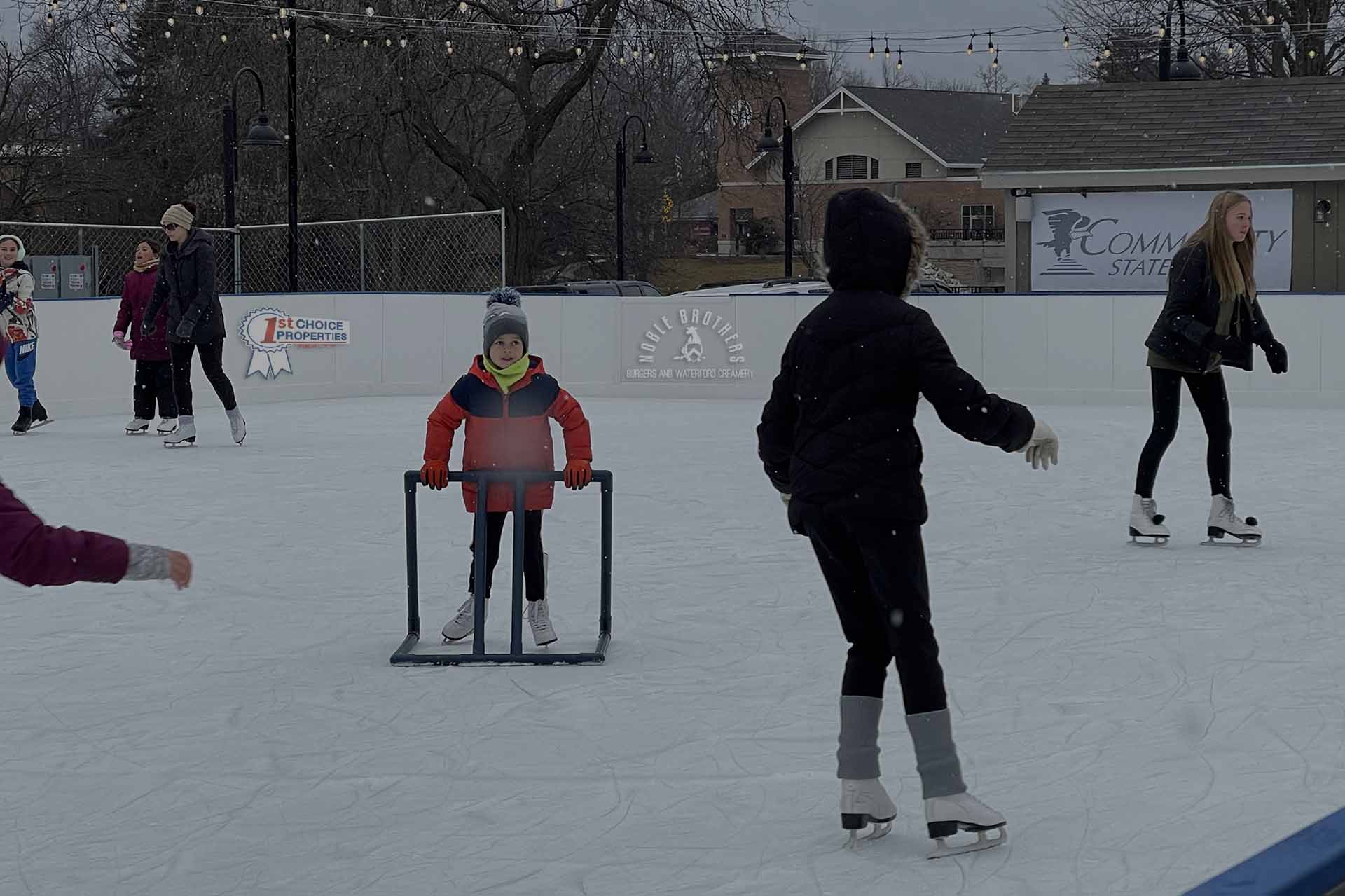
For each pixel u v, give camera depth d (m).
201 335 12.64
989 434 3.53
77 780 4.27
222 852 3.71
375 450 12.57
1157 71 38.25
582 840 3.74
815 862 3.55
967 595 6.67
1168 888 3.34
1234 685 5.09
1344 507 9.16
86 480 10.75
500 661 5.56
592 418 15.36
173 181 38.06
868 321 3.57
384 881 3.49
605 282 25.64
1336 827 1.97
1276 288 21.23
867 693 3.68
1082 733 4.58
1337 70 35.38
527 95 33.31
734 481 10.58
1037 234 21.81
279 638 6.04
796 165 51.00
